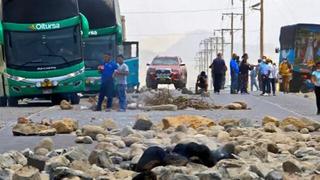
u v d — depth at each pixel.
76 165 22.42
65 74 63.78
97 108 55.25
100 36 75.62
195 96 73.50
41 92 63.72
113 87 54.88
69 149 27.58
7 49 63.38
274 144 28.89
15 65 63.28
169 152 23.75
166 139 32.41
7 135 37.31
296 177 21.69
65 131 38.09
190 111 55.34
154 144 30.12
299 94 87.62
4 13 63.44
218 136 33.88
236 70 86.31
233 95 82.00
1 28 62.81
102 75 54.91
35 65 63.47
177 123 38.97
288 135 35.19
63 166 22.25
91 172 21.88
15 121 46.16
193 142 24.50
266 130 37.34
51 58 63.62
